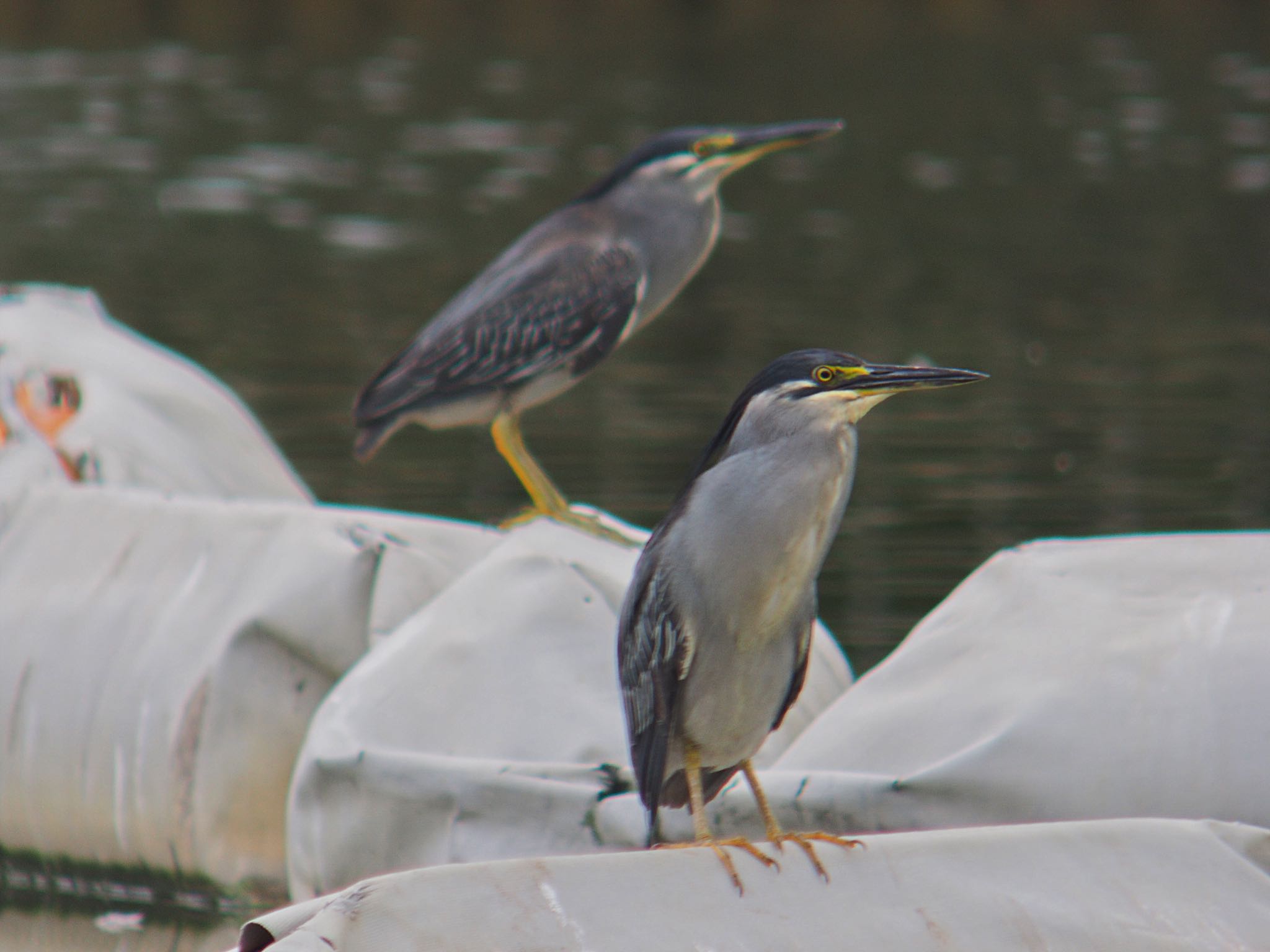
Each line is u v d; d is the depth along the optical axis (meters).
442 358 10.00
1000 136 42.22
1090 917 5.58
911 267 28.27
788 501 5.78
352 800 7.87
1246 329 23.02
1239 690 6.86
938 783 6.92
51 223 31.67
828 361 5.80
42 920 9.04
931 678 7.45
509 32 63.34
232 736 8.92
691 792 6.21
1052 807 6.82
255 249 29.48
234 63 55.78
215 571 9.35
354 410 10.29
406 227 31.48
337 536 9.20
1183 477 15.93
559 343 9.91
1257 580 7.24
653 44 59.47
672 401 19.31
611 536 9.30
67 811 9.45
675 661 6.05
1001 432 17.86
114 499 10.04
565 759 7.74
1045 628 7.35
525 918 5.18
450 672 8.14
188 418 12.18
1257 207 33.16
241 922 8.95
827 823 7.09
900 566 13.41
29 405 11.59
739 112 44.59
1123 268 27.72
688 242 10.25
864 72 52.50
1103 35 60.44
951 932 5.46
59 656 9.55
